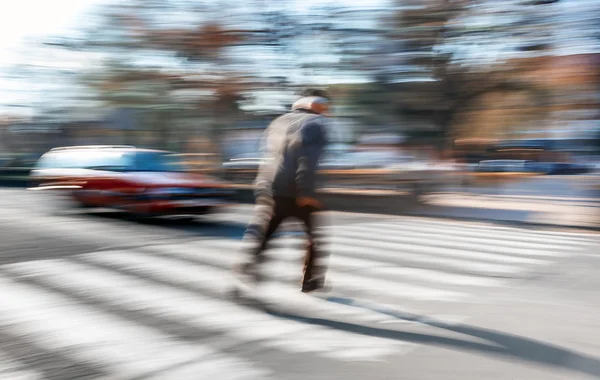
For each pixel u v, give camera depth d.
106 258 6.95
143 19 19.11
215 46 18.66
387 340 4.00
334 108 16.30
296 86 17.91
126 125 23.95
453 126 16.19
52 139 30.48
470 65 15.31
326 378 3.35
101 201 11.38
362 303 4.98
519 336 4.09
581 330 4.23
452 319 4.52
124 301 4.96
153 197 10.51
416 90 15.61
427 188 15.41
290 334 4.12
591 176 13.51
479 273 6.39
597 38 13.37
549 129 15.83
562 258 7.45
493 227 11.13
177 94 20.38
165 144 23.33
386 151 16.22
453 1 14.57
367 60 15.59
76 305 4.82
